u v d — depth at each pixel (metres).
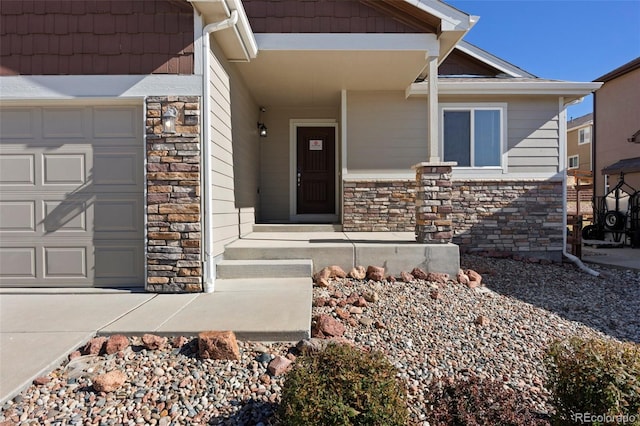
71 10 4.14
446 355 3.07
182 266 4.10
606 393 1.88
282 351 2.77
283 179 8.38
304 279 4.60
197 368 2.51
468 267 6.35
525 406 2.16
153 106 4.12
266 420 2.06
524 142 7.40
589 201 18.95
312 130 8.43
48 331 2.91
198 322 3.05
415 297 4.33
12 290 4.15
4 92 4.12
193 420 2.06
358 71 6.18
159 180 4.12
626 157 12.05
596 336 3.77
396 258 5.03
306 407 1.71
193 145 4.13
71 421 2.00
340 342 2.91
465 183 7.32
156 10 4.14
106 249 4.28
